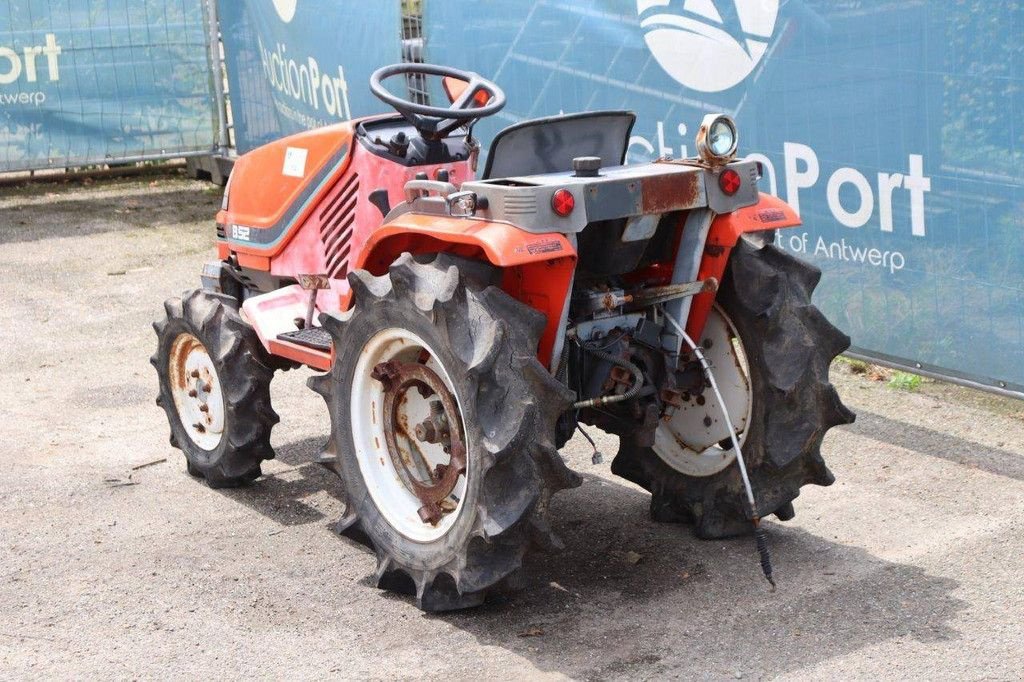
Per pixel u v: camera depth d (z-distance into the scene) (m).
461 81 5.48
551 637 3.84
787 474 4.29
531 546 3.82
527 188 3.66
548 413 3.75
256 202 5.42
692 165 4.04
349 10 8.83
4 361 7.06
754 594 4.07
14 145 11.45
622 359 4.01
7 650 3.88
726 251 4.07
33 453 5.68
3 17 11.15
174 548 4.63
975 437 5.40
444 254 3.95
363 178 4.86
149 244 9.84
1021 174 5.25
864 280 5.97
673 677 3.56
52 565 4.50
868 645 3.70
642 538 4.56
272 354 5.10
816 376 4.19
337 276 5.01
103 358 7.08
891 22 5.57
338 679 3.63
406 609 4.08
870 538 4.48
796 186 6.16
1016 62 5.17
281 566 4.45
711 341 4.38
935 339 5.74
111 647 3.88
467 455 3.77
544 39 7.16
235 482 5.22
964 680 3.48
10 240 10.07
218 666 3.74
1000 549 4.32
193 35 11.72
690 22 6.39
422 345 3.87
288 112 10.30
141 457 5.62
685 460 4.58
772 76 6.11
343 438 4.29
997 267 5.43
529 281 3.90
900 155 5.67
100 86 11.57
